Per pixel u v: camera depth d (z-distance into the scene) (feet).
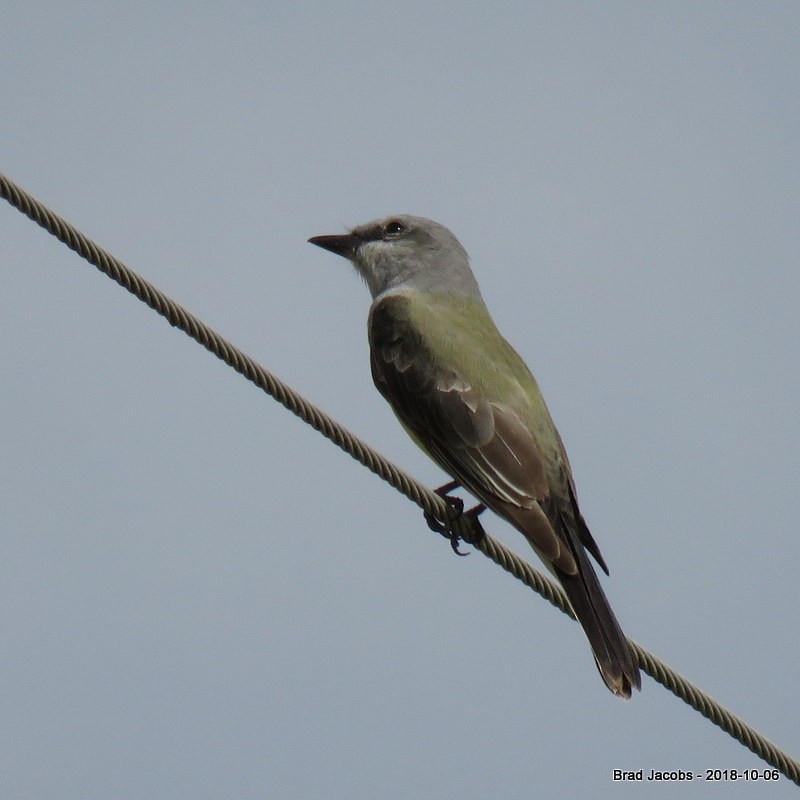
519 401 38.29
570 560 34.45
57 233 28.09
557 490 36.83
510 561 35.55
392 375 40.11
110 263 28.66
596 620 33.60
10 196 27.40
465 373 38.86
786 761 34.81
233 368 30.48
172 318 29.58
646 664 33.73
